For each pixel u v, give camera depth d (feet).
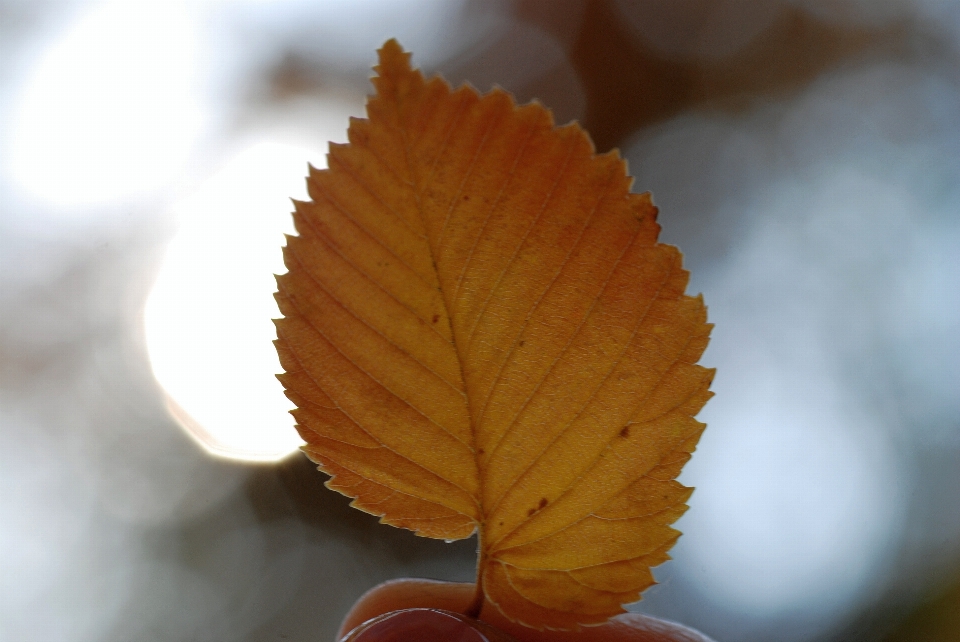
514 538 0.97
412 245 0.93
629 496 0.95
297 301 0.93
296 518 1.74
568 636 1.18
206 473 1.80
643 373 0.94
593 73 2.12
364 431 0.95
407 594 1.18
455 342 0.94
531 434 0.95
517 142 0.92
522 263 0.93
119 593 1.67
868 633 1.51
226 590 1.65
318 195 0.93
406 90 0.91
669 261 0.93
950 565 1.56
